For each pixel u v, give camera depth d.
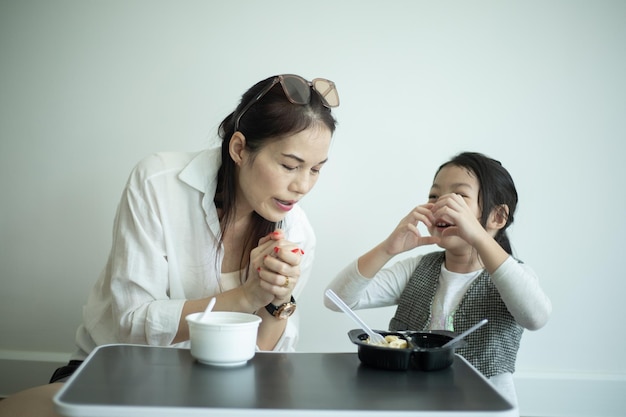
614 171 1.86
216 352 0.80
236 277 1.27
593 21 1.86
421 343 0.96
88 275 1.86
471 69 1.86
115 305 1.13
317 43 1.85
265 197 1.08
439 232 1.41
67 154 1.85
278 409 0.62
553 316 1.87
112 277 1.13
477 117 1.86
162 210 1.16
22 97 1.84
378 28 1.85
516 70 1.86
